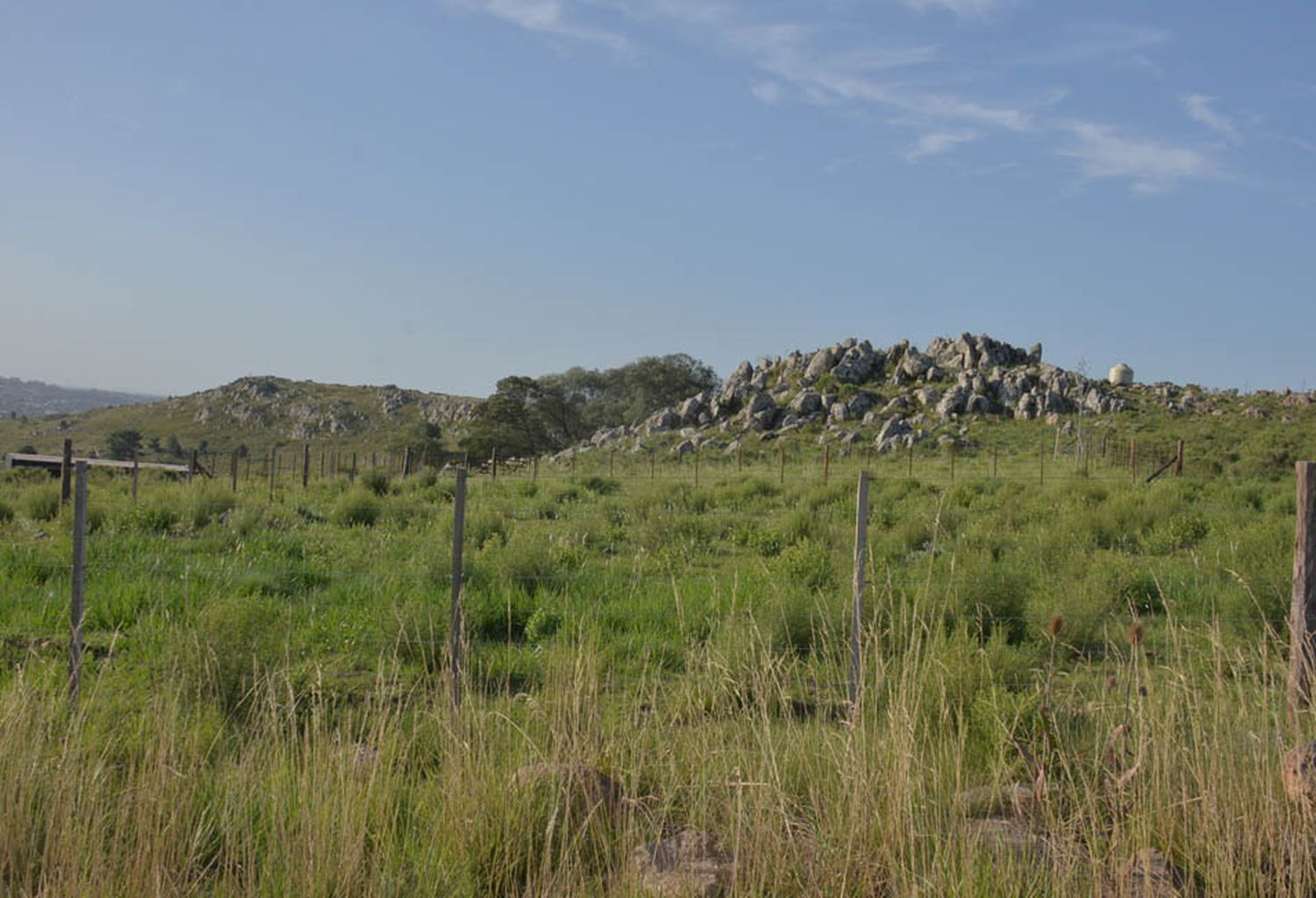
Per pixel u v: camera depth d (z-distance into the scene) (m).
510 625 9.01
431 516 19.25
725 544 17.05
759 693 5.97
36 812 4.78
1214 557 12.66
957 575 10.88
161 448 153.38
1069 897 4.32
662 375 108.69
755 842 4.54
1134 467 36.91
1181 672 5.40
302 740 5.95
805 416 67.81
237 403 186.75
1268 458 42.59
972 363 75.50
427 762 5.85
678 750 5.73
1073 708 6.43
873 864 4.55
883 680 6.90
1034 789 5.00
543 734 5.81
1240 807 4.81
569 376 114.00
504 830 4.86
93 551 13.23
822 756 5.45
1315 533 6.17
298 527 18.14
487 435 90.88
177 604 10.27
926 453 55.56
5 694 5.75
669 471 49.16
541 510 23.27
